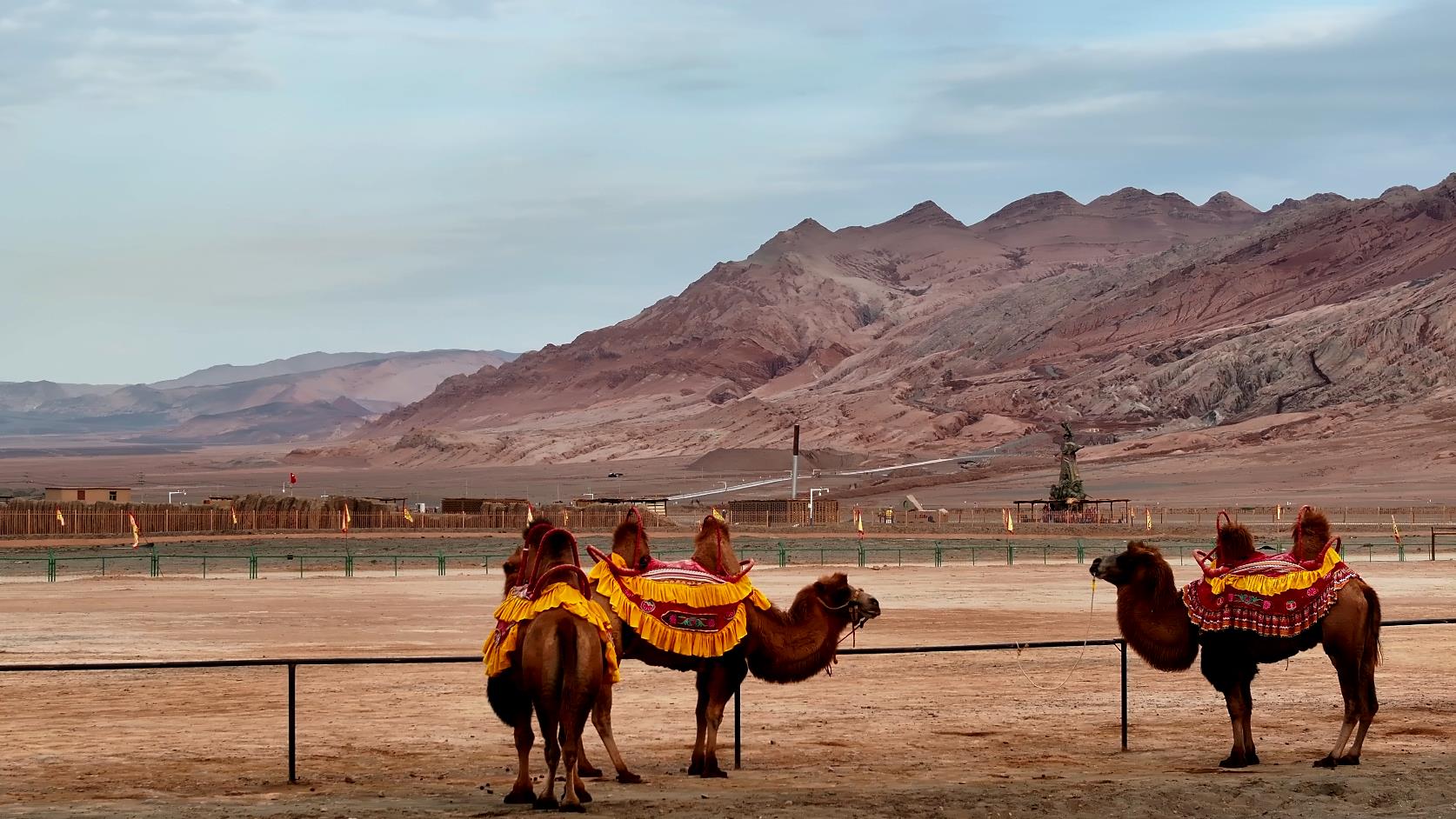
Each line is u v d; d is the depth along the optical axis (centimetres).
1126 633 1745
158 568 6088
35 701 2328
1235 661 1681
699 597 1594
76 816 1340
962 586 5094
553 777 1377
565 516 9319
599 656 1405
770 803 1391
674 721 2120
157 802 1446
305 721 2120
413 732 2016
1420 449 17588
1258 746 1877
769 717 2153
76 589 4862
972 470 18875
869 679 2583
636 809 1370
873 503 15250
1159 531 9375
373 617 3891
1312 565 1669
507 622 1430
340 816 1338
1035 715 2177
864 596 1677
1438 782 1495
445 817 1331
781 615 1670
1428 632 3278
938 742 1933
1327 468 17175
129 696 2378
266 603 4316
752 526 9800
